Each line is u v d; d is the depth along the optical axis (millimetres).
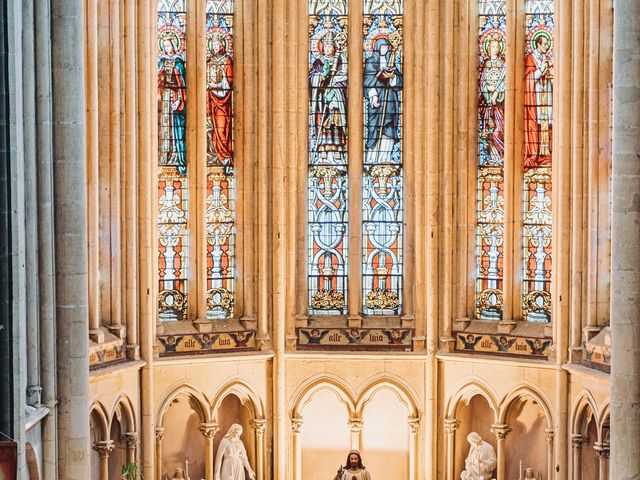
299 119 32906
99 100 29844
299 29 32812
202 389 31828
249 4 32562
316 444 33156
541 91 31969
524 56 32062
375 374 32594
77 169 25266
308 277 33125
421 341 32625
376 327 32781
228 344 32250
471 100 32531
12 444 19844
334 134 33094
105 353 29266
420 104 32688
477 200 32625
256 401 32406
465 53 32469
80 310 25328
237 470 32031
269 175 32562
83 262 25375
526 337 31391
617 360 24719
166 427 32094
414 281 32844
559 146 30266
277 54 32469
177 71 32250
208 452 31906
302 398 32594
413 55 32781
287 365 32656
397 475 33125
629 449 24641
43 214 24797
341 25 33062
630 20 24625
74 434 25266
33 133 24375
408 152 32906
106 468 29156
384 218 33125
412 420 32562
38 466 24500
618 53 24750
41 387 24781
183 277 32250
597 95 29453
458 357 32062
